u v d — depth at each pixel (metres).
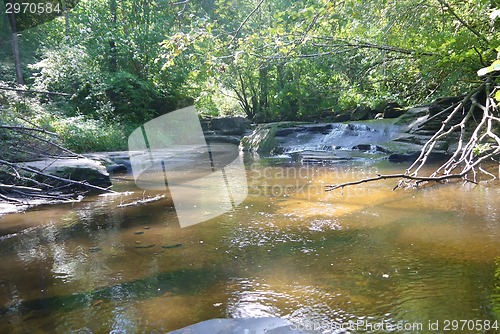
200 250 3.12
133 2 18.48
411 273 2.44
